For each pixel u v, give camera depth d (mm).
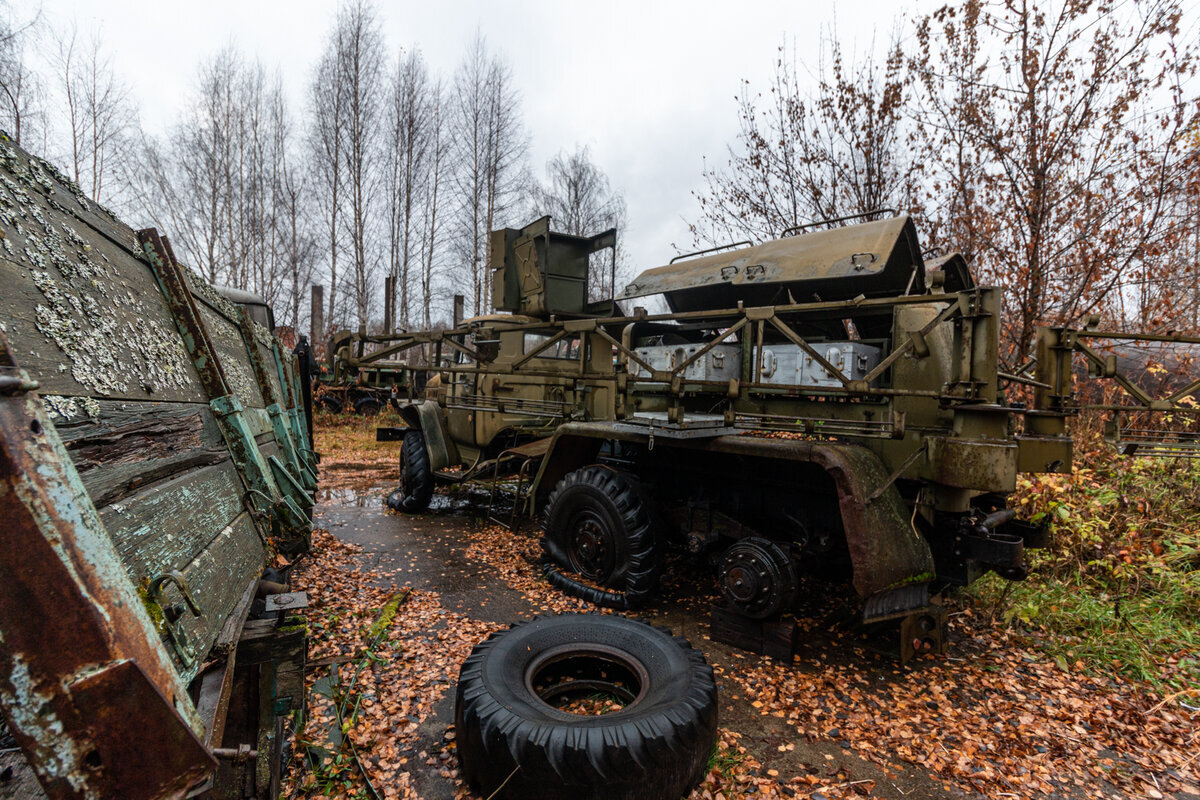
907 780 2127
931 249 6230
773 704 2592
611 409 4977
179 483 1184
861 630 3309
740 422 3105
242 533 1421
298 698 1536
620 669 2629
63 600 604
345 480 7625
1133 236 5195
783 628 2967
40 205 1031
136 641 672
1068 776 2174
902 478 2777
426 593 3740
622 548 3469
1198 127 4820
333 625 3209
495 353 5773
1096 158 5234
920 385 2885
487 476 5609
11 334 783
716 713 2098
